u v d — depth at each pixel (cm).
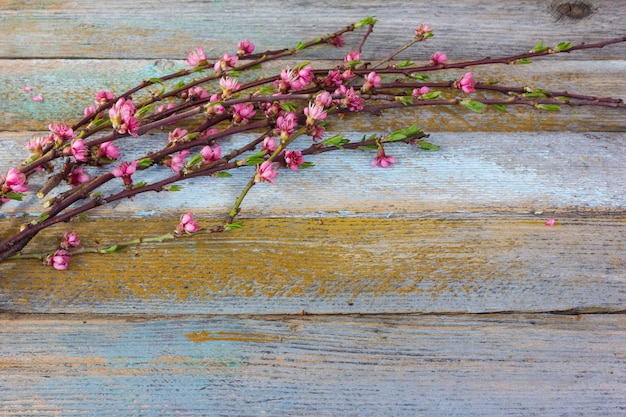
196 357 100
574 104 112
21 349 99
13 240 99
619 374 100
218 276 103
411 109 114
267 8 122
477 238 105
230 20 121
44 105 113
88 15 120
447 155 110
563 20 123
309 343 101
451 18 122
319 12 122
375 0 123
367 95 109
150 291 102
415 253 104
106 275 102
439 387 99
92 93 114
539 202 107
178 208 106
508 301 103
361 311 102
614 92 116
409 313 102
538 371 100
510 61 113
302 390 99
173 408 98
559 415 99
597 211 107
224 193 107
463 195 108
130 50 118
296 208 106
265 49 119
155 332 100
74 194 101
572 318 102
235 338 100
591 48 118
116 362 99
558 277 104
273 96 104
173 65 117
